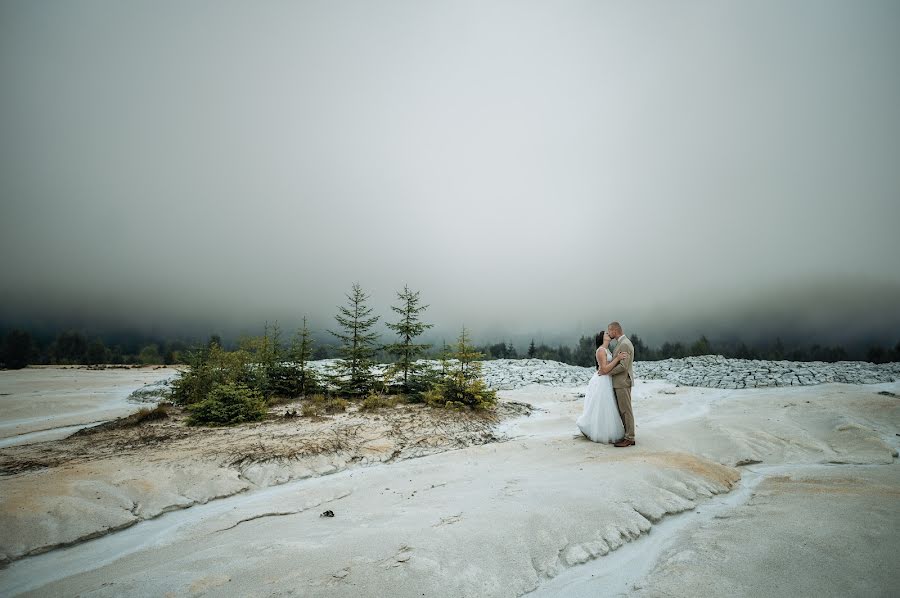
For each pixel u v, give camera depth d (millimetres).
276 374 15953
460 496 5824
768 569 3732
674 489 5898
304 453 8281
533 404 16859
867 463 7480
